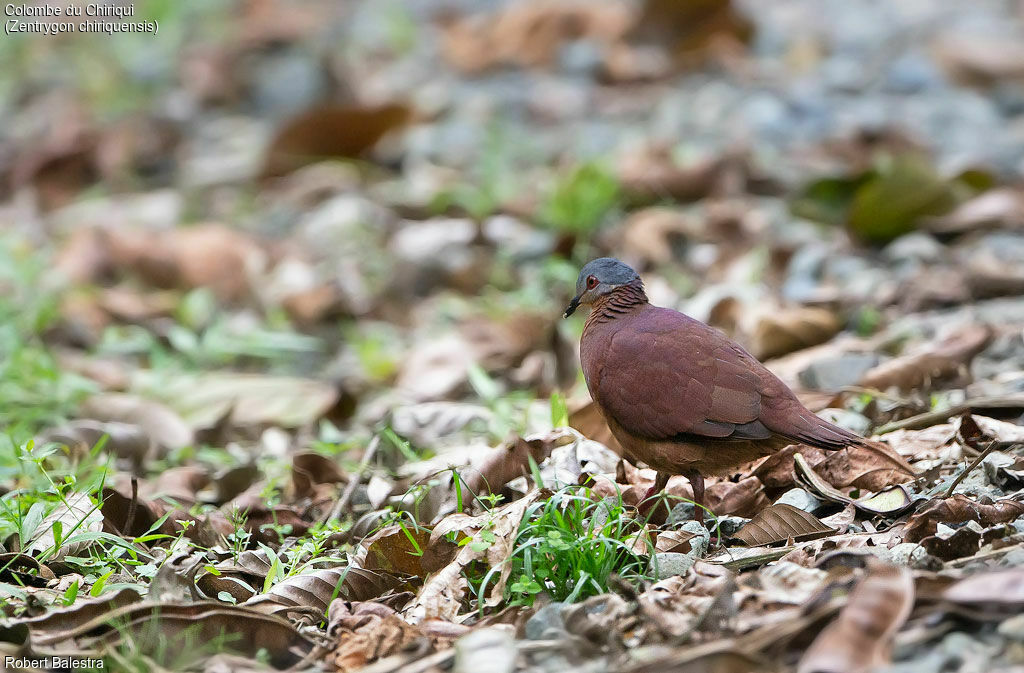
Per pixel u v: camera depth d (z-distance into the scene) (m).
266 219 18.00
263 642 6.25
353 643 6.18
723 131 18.98
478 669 5.57
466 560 6.92
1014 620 5.27
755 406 7.29
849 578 5.80
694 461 7.50
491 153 18.27
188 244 16.12
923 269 13.39
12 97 23.86
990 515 6.91
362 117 19.23
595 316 8.10
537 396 11.91
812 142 18.20
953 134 18.23
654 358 7.55
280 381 12.21
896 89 20.27
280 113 22.22
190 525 8.09
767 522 7.27
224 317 15.27
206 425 11.30
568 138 19.64
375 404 12.15
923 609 5.50
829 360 10.46
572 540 6.58
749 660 5.30
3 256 15.02
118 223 18.19
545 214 16.45
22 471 9.16
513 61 23.00
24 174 19.86
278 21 25.67
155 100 22.92
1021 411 8.65
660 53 22.34
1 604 6.68
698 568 6.52
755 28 22.50
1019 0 25.11
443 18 26.02
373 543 7.22
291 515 8.52
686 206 16.62
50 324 14.51
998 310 11.95
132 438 10.44
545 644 5.82
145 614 6.11
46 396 11.80
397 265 15.77
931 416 8.80
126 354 14.24
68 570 7.45
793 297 13.35
